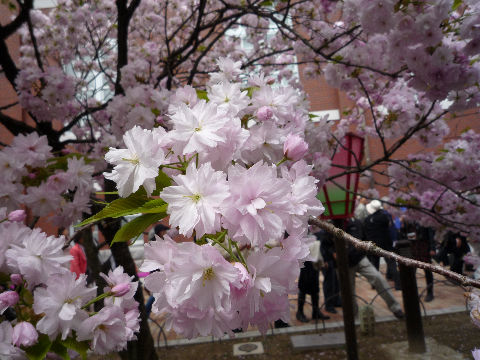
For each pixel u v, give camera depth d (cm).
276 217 63
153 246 70
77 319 98
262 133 89
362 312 431
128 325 113
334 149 292
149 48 415
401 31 193
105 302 115
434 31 190
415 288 357
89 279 439
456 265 498
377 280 476
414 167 383
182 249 62
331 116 955
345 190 282
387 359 351
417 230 489
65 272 101
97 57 457
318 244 471
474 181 368
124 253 304
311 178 75
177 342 457
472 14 193
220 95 93
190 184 65
